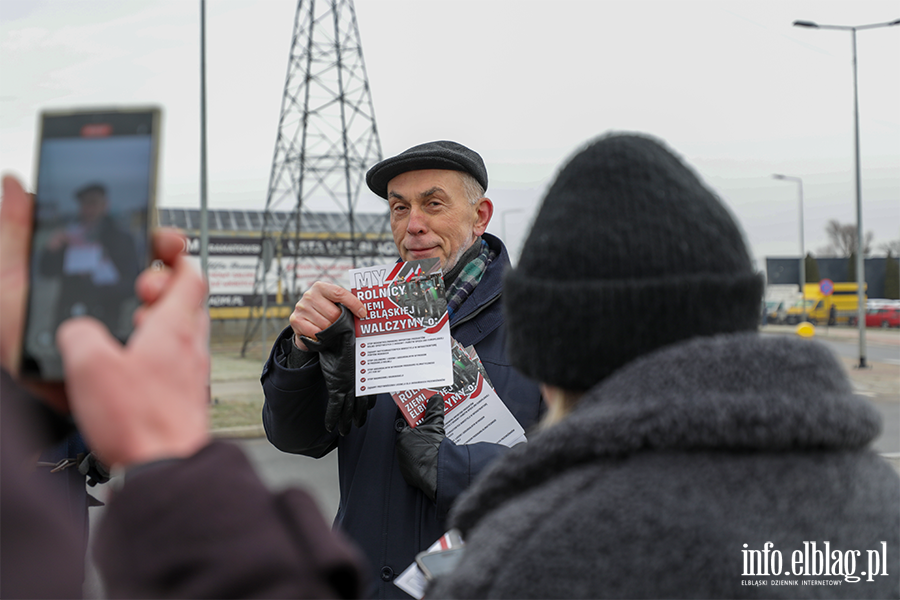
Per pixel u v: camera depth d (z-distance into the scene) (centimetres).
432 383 169
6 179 58
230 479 53
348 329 171
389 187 210
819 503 66
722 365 68
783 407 64
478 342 194
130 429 51
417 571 128
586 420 69
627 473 67
